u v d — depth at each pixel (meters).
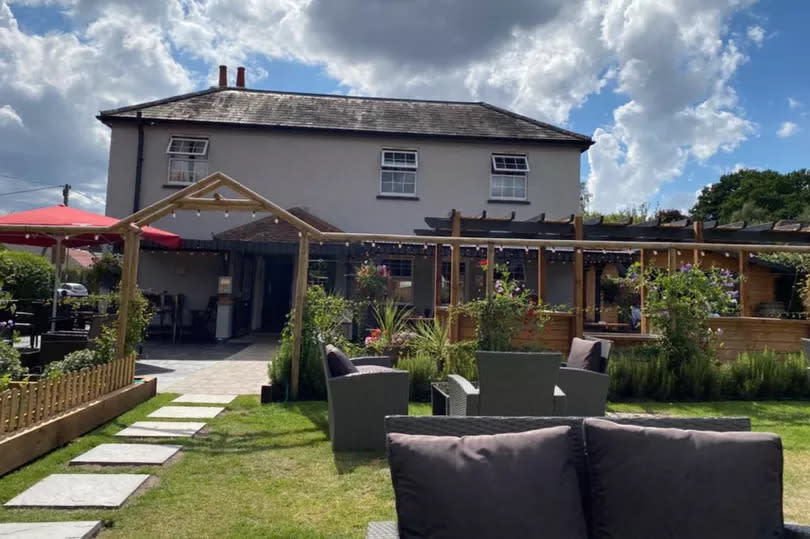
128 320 6.58
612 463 2.12
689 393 7.34
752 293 13.49
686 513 1.99
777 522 1.99
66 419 4.64
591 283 16.09
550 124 16.47
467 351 7.37
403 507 1.99
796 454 4.75
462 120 16.47
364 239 7.32
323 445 4.83
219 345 12.67
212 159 15.02
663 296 7.75
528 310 7.64
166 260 14.64
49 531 2.96
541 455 2.08
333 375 4.96
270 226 14.23
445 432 2.28
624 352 7.72
